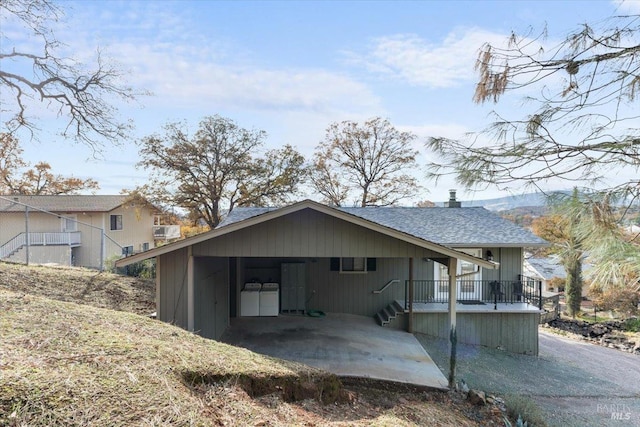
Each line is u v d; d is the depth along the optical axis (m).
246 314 11.84
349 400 4.91
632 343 13.86
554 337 14.43
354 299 12.54
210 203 24.05
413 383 6.86
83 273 11.87
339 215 7.56
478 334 11.03
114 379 3.15
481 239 11.69
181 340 4.69
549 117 3.22
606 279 2.34
